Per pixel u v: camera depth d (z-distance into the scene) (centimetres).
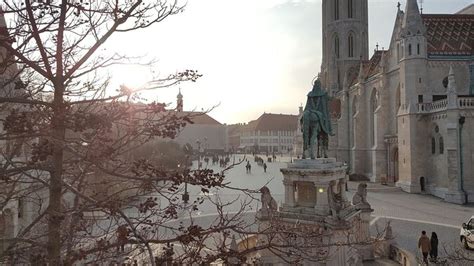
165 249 647
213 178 679
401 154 5156
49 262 587
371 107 6606
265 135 19225
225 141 19812
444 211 3678
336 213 1845
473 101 4375
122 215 607
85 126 603
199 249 669
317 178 1953
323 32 9581
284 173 2067
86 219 799
